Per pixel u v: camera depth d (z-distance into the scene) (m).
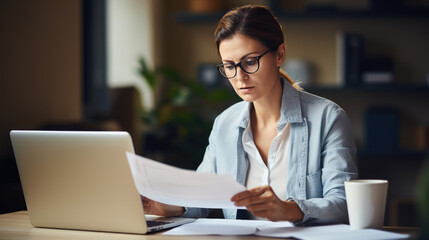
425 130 4.01
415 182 4.20
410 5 4.18
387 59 4.04
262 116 1.51
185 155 4.16
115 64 4.37
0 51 2.69
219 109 4.44
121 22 4.36
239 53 1.34
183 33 4.57
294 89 1.49
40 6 3.10
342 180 1.35
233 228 1.18
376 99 4.26
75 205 1.19
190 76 4.56
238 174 1.52
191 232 1.15
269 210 1.13
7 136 2.73
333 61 4.27
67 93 3.42
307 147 1.44
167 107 4.28
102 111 3.74
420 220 0.55
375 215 1.12
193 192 1.11
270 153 1.49
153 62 4.34
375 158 4.24
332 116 1.44
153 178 1.09
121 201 1.13
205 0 4.34
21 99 2.88
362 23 4.23
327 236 1.05
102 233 1.16
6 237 1.13
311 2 4.29
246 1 4.42
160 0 4.50
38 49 3.07
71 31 3.47
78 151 1.14
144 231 1.13
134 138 3.71
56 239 1.10
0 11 2.70
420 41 4.18
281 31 1.41
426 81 4.18
